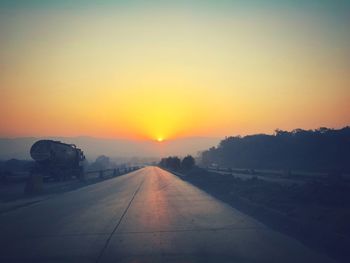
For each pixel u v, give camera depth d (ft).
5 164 304.91
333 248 33.76
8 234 44.39
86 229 46.50
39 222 53.36
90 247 36.35
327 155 311.68
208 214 57.52
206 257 31.27
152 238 39.86
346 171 196.13
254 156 391.45
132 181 170.40
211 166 406.41
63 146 163.02
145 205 71.46
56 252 34.63
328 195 71.61
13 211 66.80
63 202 81.15
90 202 80.07
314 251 32.81
